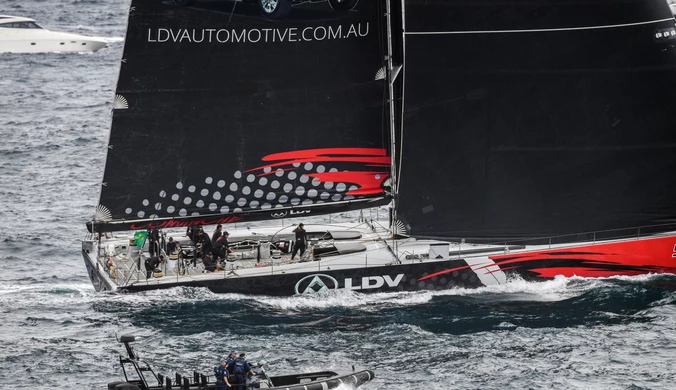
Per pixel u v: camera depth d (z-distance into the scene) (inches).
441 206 5974.4
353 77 5802.2
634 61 5831.7
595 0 5772.6
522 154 5915.4
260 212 5861.2
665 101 5871.1
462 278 5890.8
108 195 5698.8
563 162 5920.3
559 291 5885.8
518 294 5861.2
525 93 5856.3
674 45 5826.8
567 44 5816.9
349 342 5216.5
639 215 5984.3
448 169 5935.0
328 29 5733.3
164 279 5762.8
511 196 5954.7
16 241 7091.5
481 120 5885.8
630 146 5910.4
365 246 6087.6
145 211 5753.0
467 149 5915.4
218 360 4975.4
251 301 5738.2
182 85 5664.4
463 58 5821.9
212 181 5797.2
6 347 5137.8
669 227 5994.1
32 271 6501.0
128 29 5526.6
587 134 5895.7
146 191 5733.3
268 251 6058.1
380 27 5757.9
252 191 5841.5
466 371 4854.8
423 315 5570.9
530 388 4665.4
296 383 4544.8
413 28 5782.5
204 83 5684.1
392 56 5841.5
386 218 7495.1
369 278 5816.9
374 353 5078.7
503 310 5629.9
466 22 5792.3
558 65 5831.7
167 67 5625.0
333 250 6008.9
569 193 5954.7
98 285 5954.7
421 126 5880.9
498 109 5871.1
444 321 5492.1
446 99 5861.2
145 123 5659.5
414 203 5969.5
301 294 5777.6
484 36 5807.1
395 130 6043.3
